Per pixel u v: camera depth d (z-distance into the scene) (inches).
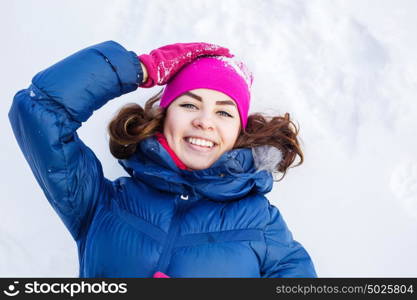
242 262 102.0
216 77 109.1
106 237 102.0
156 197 107.6
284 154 122.9
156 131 114.3
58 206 101.7
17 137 97.8
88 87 95.7
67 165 96.8
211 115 108.7
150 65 105.0
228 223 105.4
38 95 93.7
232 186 108.4
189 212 105.9
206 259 100.0
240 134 117.4
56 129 93.8
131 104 117.3
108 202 107.2
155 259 99.4
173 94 110.5
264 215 109.6
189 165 110.2
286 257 109.3
